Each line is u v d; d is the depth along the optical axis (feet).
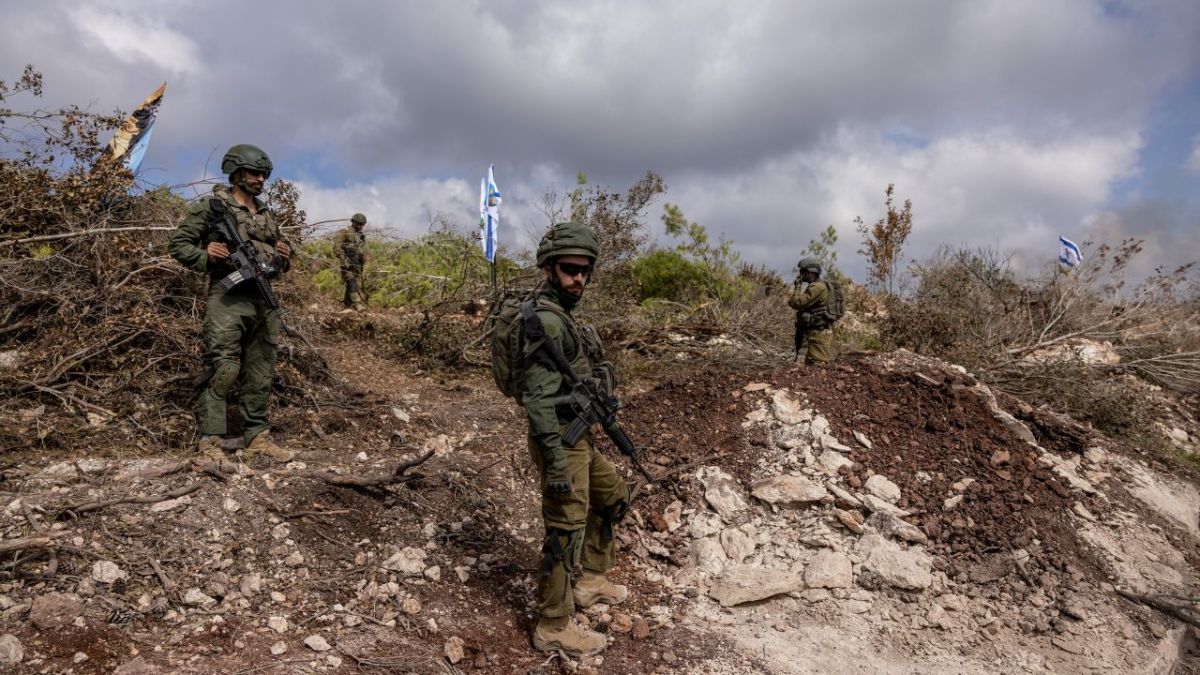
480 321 27.94
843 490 14.92
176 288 17.83
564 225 10.43
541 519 14.69
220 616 9.70
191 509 11.18
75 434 13.19
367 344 25.73
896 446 16.69
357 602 10.69
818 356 25.20
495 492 15.03
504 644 10.62
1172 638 12.85
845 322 35.50
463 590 11.60
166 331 15.87
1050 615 12.91
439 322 26.03
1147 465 21.04
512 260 31.68
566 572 10.56
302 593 10.55
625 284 30.86
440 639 10.36
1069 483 17.02
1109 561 14.69
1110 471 18.81
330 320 26.17
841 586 13.04
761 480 15.49
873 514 14.48
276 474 12.75
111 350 15.23
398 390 21.42
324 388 18.90
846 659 11.28
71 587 9.30
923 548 13.98
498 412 20.48
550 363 10.13
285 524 11.64
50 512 10.28
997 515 14.94
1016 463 16.88
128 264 16.85
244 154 13.62
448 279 33.19
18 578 9.20
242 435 14.96
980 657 11.71
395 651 9.84
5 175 15.67
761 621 12.26
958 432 17.49
